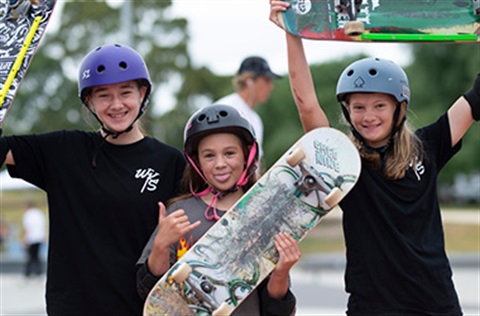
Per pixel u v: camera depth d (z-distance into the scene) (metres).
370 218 5.48
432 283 5.36
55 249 5.57
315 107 5.59
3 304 16.59
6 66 5.72
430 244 5.43
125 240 5.50
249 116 9.28
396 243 5.39
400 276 5.34
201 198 5.52
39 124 52.81
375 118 5.55
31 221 23.58
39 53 51.16
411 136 5.67
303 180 5.31
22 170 5.65
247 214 5.26
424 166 5.64
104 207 5.51
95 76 5.57
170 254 5.30
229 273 5.16
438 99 45.53
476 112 5.75
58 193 5.61
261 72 9.35
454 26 5.62
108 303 5.42
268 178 5.32
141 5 47.34
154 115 44.75
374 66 5.62
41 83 52.50
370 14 5.59
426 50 45.41
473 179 55.19
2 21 5.91
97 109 5.64
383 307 5.35
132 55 5.70
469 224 35.88
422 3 5.63
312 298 16.75
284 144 46.12
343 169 5.31
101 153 5.68
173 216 5.04
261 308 5.33
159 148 5.80
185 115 50.41
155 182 5.65
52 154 5.68
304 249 31.78
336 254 28.41
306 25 5.50
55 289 5.54
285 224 5.27
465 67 44.22
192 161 5.48
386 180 5.54
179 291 5.10
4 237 35.81
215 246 5.19
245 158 5.52
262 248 5.22
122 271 5.45
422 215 5.50
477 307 14.32
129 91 5.64
